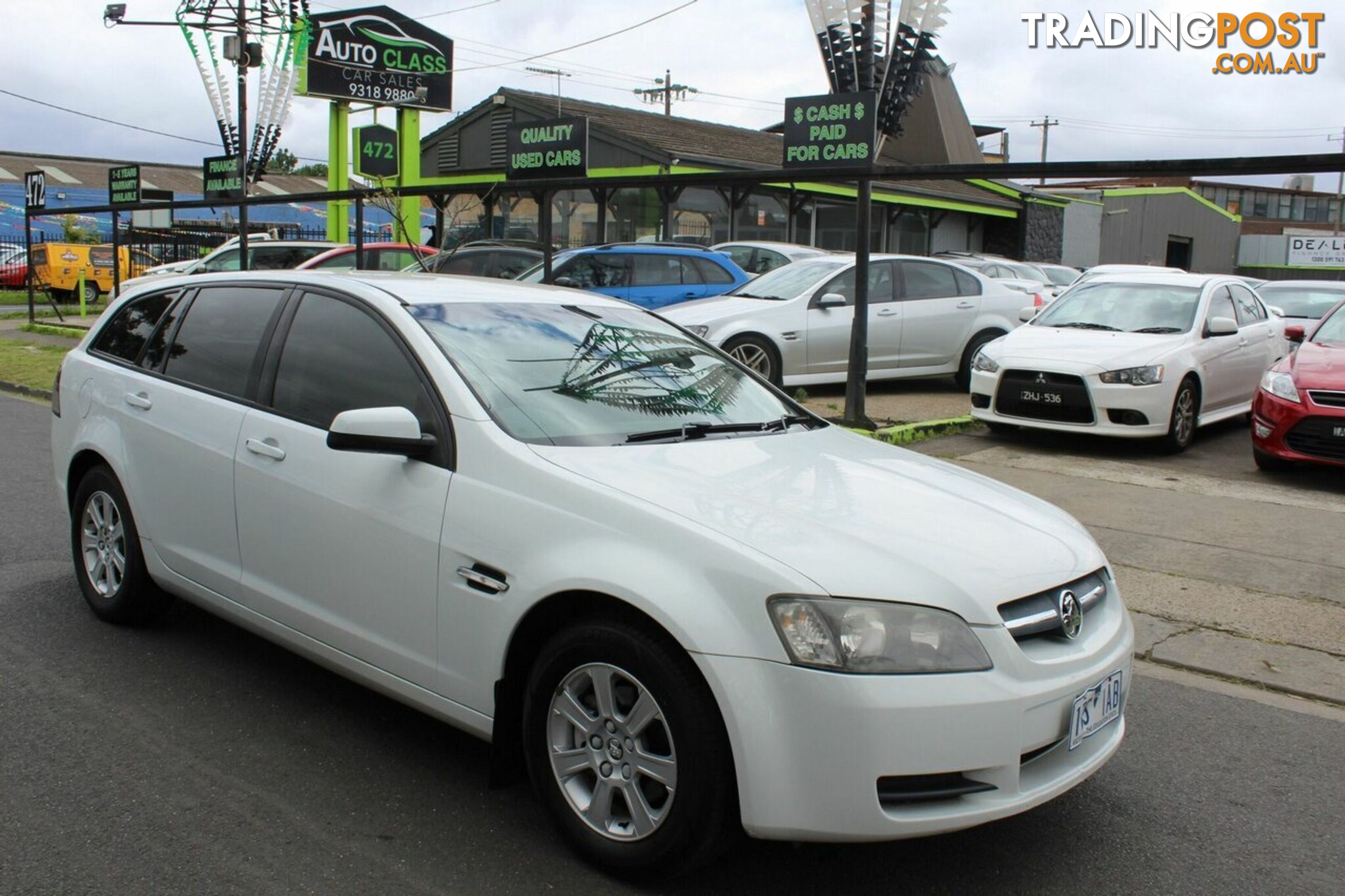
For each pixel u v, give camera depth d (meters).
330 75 25.72
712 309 11.79
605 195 25.23
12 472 8.46
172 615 5.35
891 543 3.12
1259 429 9.00
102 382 5.12
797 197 27.20
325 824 3.44
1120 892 3.22
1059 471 9.16
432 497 3.55
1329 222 80.00
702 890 3.14
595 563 3.11
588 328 4.42
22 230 47.75
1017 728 2.93
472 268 15.38
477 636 3.40
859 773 2.80
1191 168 7.86
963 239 33.88
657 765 3.05
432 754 3.96
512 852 3.31
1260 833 3.60
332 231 26.42
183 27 23.59
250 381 4.39
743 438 3.99
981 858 3.38
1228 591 6.10
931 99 36.00
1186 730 4.43
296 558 4.01
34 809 3.48
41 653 4.79
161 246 25.75
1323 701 4.77
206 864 3.19
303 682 4.57
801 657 2.82
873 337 12.42
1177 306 10.75
